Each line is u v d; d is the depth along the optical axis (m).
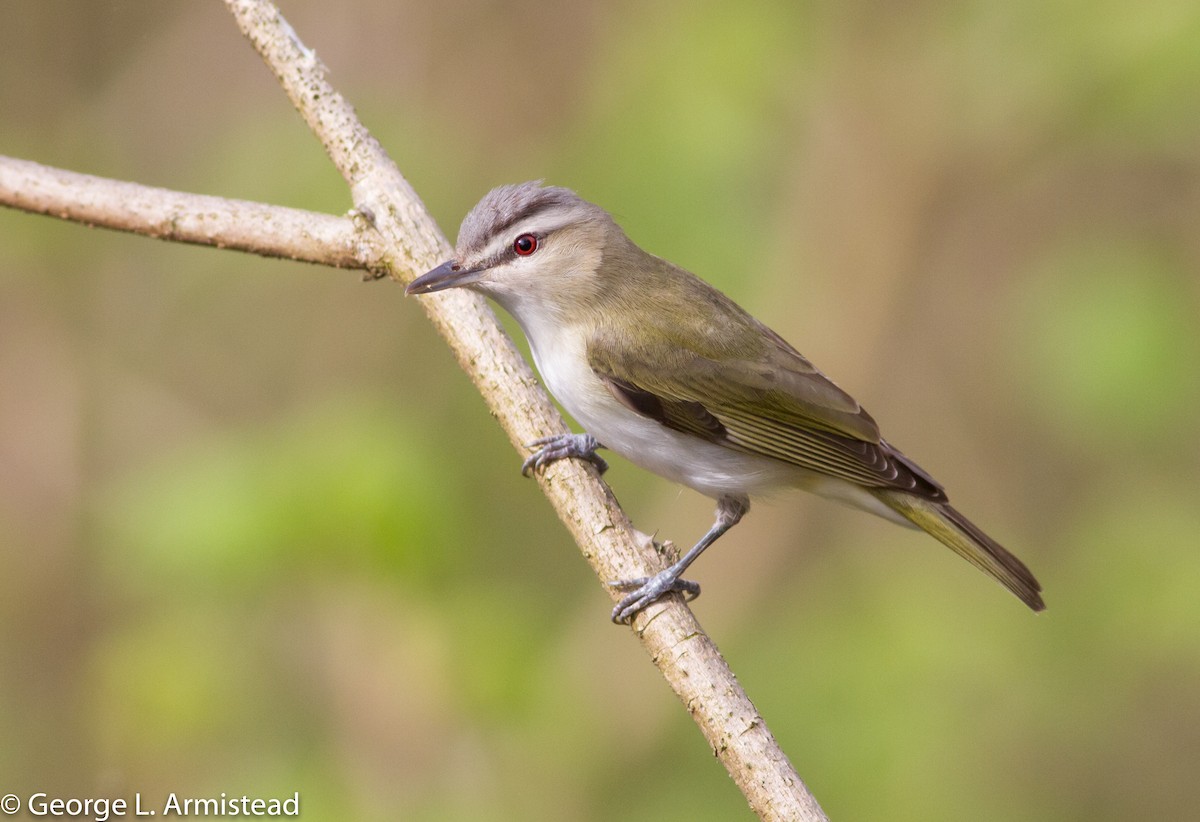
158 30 14.98
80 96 14.84
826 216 14.32
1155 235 14.20
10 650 13.36
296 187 13.31
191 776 11.55
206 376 14.55
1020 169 14.34
